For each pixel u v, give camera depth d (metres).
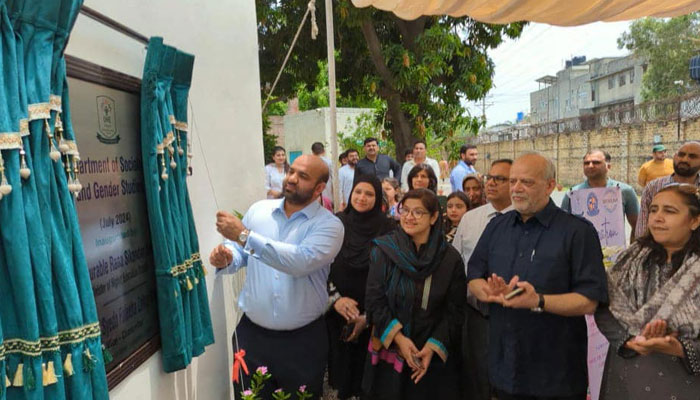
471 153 7.53
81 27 1.78
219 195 3.15
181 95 2.39
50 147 1.41
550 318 2.40
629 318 2.21
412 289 2.77
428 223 2.79
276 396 2.64
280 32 11.56
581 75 45.69
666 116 16.27
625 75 38.31
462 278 2.85
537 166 2.41
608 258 3.65
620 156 18.86
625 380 2.28
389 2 3.50
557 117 50.47
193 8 2.89
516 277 2.31
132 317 2.01
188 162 2.60
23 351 1.30
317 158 2.81
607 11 3.47
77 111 1.69
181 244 2.26
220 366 3.10
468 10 3.63
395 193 5.33
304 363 2.90
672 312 2.06
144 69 2.06
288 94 13.70
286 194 2.78
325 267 2.98
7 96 1.27
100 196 1.82
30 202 1.32
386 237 2.90
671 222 2.11
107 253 1.84
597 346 3.32
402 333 2.79
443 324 2.79
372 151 8.02
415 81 9.53
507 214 2.66
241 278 3.58
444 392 2.84
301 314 2.88
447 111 10.45
